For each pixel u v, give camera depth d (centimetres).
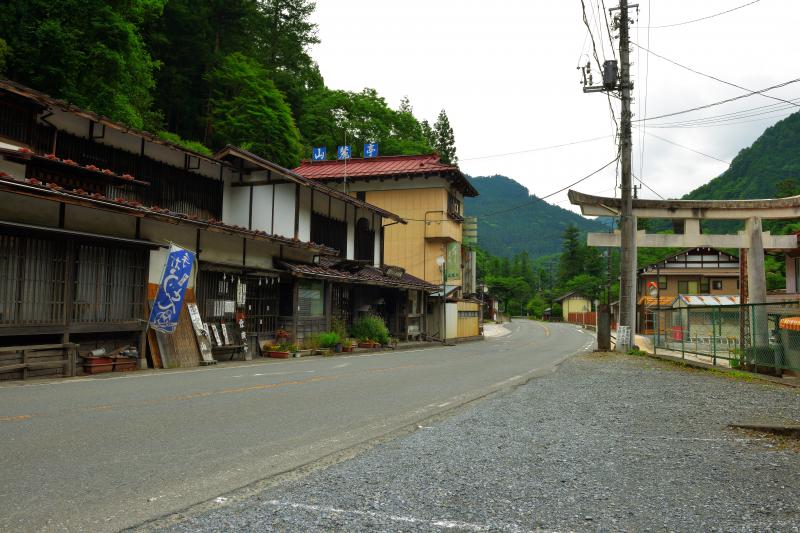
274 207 2045
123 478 429
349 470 472
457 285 3775
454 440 596
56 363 1047
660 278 5081
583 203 2338
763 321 1412
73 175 1304
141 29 3122
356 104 4862
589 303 9100
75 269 1141
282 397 866
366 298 2630
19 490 392
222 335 1570
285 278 1914
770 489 429
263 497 397
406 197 3541
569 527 345
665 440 606
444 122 6128
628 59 2133
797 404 880
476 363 1692
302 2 4831
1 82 1144
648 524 352
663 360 1789
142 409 714
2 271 998
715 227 5875
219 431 607
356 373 1284
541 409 809
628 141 2162
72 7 2084
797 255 2695
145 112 2817
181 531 331
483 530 339
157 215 1244
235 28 3728
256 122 3375
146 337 1304
